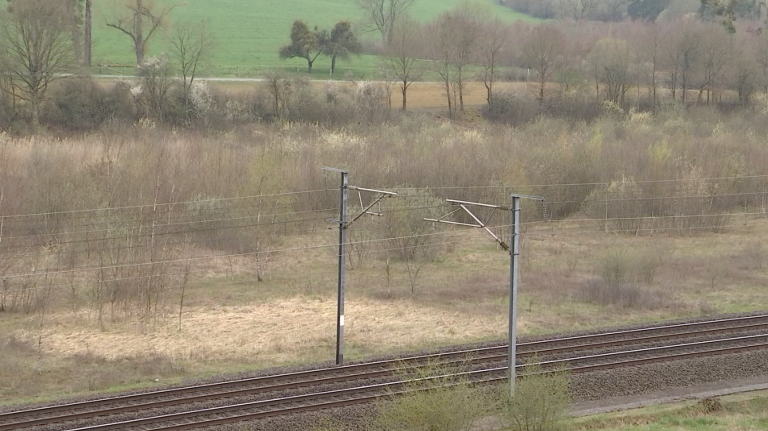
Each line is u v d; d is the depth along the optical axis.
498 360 72.19
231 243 109.44
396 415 54.31
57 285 92.94
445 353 73.31
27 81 158.62
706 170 135.75
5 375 69.19
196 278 101.06
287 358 74.62
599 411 61.72
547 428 55.69
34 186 109.25
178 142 131.00
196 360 73.75
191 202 109.44
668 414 60.88
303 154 129.50
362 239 111.25
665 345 76.19
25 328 81.94
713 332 80.44
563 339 77.31
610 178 134.00
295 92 177.88
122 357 74.19
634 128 167.75
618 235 126.38
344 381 66.62
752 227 132.12
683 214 129.12
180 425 56.56
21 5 157.50
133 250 95.81
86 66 190.88
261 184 111.94
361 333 81.75
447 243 114.25
